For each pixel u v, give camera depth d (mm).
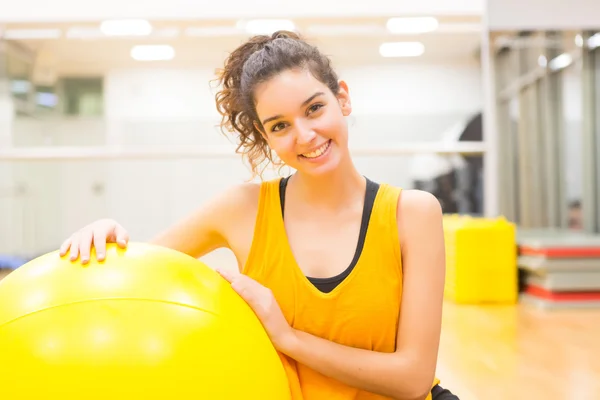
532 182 6129
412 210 1232
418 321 1200
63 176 6484
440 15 4816
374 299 1203
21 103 6078
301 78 1137
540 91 5984
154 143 6168
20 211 6520
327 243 1233
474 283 4402
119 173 6445
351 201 1252
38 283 997
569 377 2467
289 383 1173
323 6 4781
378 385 1165
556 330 3430
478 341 3152
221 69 1345
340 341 1218
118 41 5383
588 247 4125
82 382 888
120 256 1060
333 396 1202
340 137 1181
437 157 6156
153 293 979
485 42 4891
